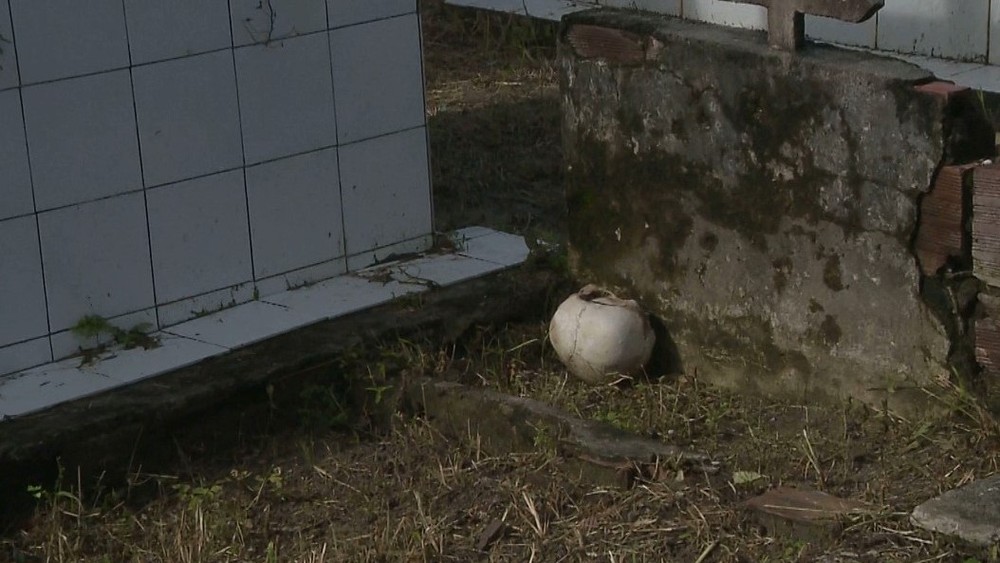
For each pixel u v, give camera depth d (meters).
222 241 6.41
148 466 5.70
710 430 5.84
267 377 5.93
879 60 5.63
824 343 5.88
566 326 6.25
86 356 6.04
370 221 6.88
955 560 4.74
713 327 6.23
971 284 5.46
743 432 5.84
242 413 5.92
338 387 6.16
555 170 8.52
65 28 5.80
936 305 5.53
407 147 6.95
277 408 5.99
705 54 5.98
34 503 5.44
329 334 6.24
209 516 5.41
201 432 5.83
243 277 6.50
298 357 6.04
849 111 5.59
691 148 6.13
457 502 5.46
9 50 5.67
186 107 6.19
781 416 5.92
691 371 6.36
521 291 6.64
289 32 6.43
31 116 5.77
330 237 6.76
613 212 6.50
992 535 4.73
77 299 6.02
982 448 5.41
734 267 6.10
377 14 6.70
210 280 6.41
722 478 5.40
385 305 6.51
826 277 5.81
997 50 8.98
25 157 5.79
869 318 5.72
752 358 6.12
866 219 5.64
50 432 5.46
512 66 10.45
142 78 6.04
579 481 5.52
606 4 10.85
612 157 6.44
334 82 6.62
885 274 5.63
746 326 6.12
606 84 6.37
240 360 6.02
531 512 5.27
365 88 6.74
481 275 6.80
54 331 5.98
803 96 5.71
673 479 5.40
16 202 5.79
